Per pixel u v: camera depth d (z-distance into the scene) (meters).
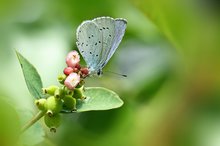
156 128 0.32
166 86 0.34
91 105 0.35
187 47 0.32
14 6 0.45
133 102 0.46
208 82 0.31
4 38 0.45
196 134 0.31
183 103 0.31
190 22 0.32
